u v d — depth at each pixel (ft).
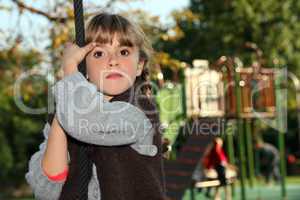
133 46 8.46
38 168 7.70
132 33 8.48
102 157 7.76
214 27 85.25
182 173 32.50
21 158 89.81
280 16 83.25
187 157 33.12
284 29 83.05
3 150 86.63
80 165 7.71
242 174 41.88
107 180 7.65
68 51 7.79
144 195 7.79
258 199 50.44
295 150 102.78
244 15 82.02
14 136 88.53
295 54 83.20
